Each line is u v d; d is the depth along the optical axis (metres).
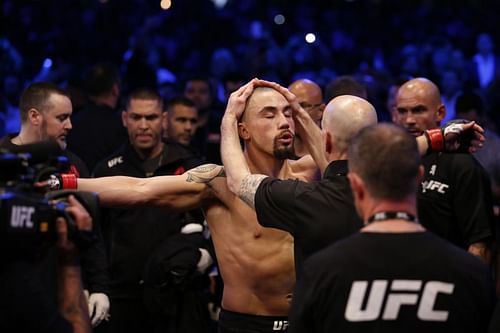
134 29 11.77
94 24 11.76
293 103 3.43
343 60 11.71
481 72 10.81
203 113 6.35
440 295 2.40
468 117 5.79
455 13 12.98
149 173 4.62
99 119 5.37
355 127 2.86
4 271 2.40
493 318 2.41
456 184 3.67
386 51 12.44
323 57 11.30
